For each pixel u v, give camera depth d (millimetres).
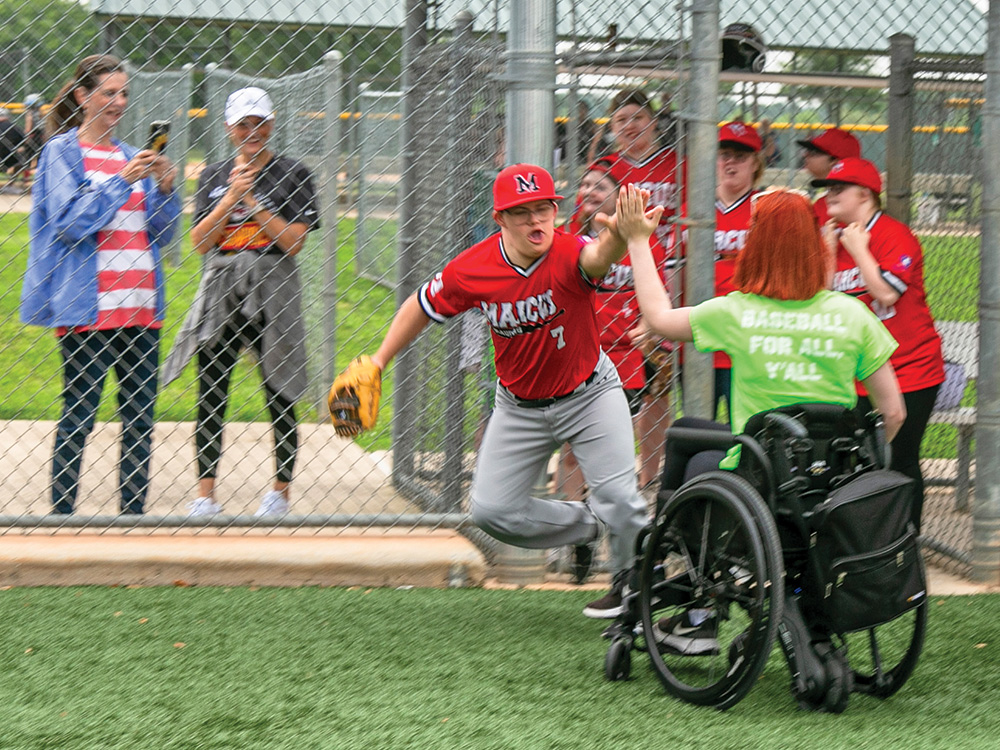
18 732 5969
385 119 22000
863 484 6152
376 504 11008
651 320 6645
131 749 5785
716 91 8539
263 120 9703
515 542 7855
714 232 8688
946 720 6402
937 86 11133
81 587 8547
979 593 9031
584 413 7344
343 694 6625
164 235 9688
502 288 6938
